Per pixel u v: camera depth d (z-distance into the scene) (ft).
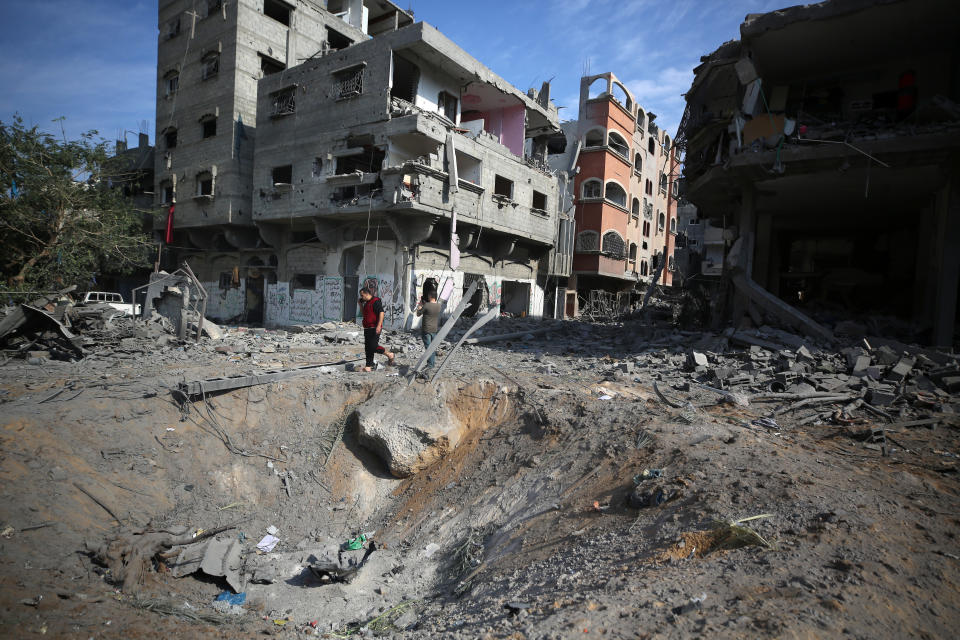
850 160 40.45
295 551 23.04
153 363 36.06
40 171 64.34
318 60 67.92
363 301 35.24
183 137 84.74
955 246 39.99
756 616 10.03
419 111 61.05
